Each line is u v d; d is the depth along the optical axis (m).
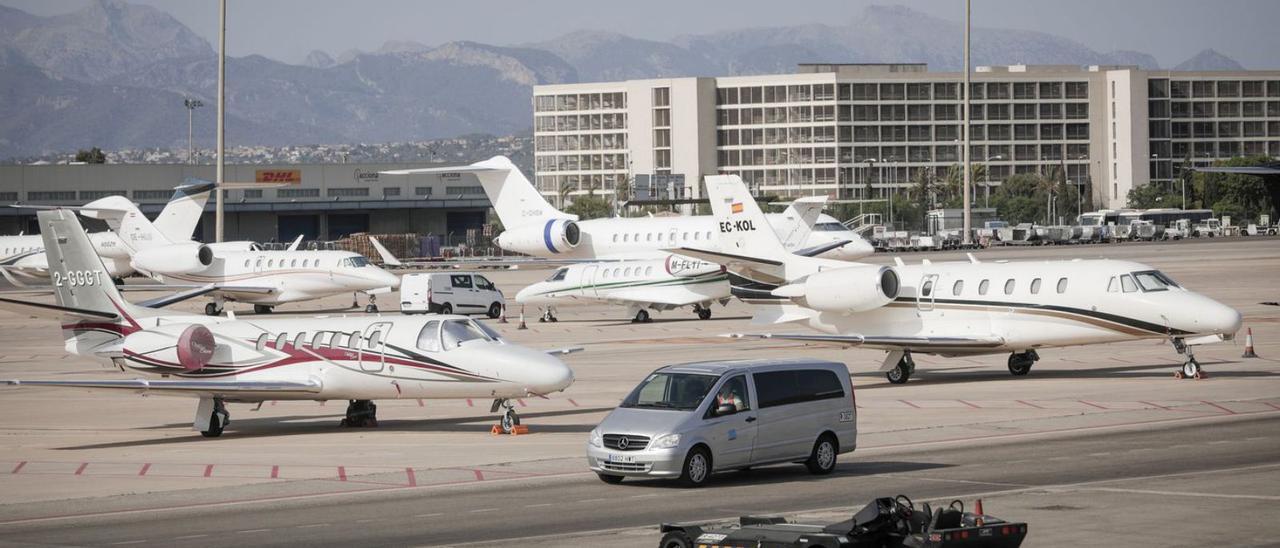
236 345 47.53
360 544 28.17
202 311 116.81
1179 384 54.69
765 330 65.75
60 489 36.84
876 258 168.25
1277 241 195.25
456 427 47.72
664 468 33.28
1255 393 51.22
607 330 90.00
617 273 94.38
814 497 32.22
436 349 45.06
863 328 60.41
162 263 111.81
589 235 108.31
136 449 44.38
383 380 45.66
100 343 50.06
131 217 120.12
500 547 27.33
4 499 35.41
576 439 44.03
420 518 31.03
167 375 48.47
